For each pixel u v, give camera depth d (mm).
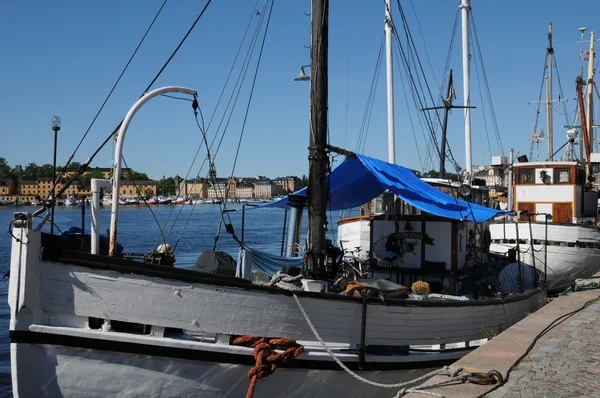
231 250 43688
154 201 184875
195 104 8680
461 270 13016
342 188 13383
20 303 6457
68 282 6688
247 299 7457
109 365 6840
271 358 7477
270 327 7641
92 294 6750
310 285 8781
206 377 7277
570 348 8969
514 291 14742
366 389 8688
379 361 8641
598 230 21609
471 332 10758
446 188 15359
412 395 6562
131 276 6891
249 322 7496
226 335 7398
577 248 21062
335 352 8320
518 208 24562
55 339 6609
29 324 6543
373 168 10859
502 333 10000
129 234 60625
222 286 7309
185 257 39688
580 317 11781
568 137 28781
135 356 6922
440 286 12711
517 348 8844
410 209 13758
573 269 21250
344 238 21297
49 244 6629
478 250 14336
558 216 23688
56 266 6648
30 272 6488
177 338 7180
